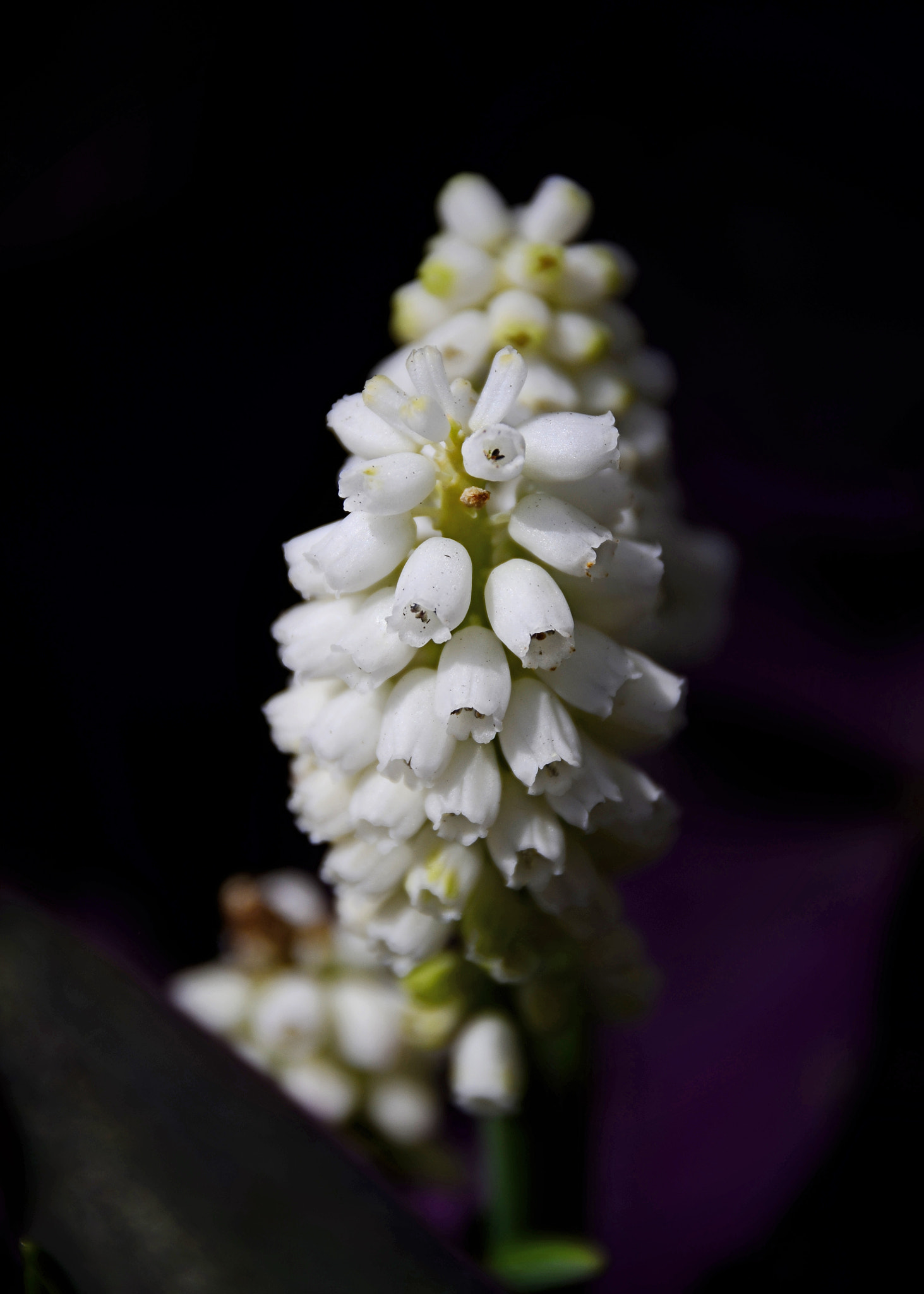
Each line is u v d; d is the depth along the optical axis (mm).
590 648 173
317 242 256
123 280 254
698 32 267
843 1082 247
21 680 268
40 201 233
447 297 190
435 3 234
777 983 261
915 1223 232
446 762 172
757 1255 232
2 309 255
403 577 168
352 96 237
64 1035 178
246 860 271
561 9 243
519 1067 186
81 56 225
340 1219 175
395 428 171
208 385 268
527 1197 190
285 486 270
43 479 270
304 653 173
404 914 181
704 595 206
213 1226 174
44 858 264
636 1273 232
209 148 235
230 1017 215
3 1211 173
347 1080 215
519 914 181
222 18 226
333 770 175
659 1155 242
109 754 271
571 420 169
